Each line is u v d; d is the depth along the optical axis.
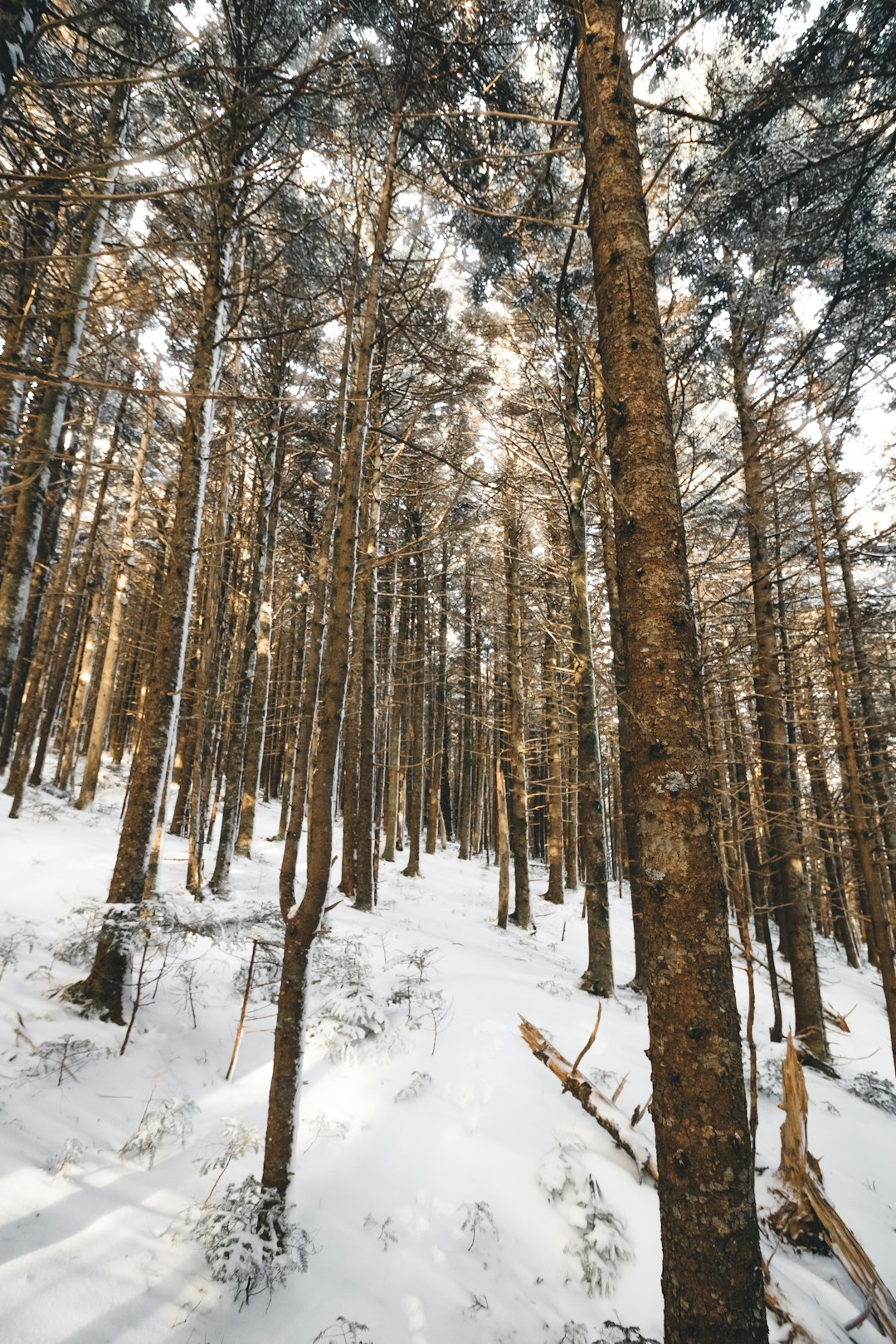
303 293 6.37
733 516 8.62
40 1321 2.74
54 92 4.28
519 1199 4.08
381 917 10.80
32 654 15.80
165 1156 3.90
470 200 4.90
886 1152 5.95
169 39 3.31
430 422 7.08
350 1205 3.96
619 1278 3.68
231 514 12.89
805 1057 8.12
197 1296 3.08
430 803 23.08
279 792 28.89
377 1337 3.14
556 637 10.30
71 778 16.83
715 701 6.04
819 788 10.91
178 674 5.99
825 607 6.02
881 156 3.55
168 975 5.77
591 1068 5.45
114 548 16.80
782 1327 3.37
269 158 3.93
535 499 9.23
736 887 3.74
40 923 6.43
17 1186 3.29
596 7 2.90
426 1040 5.61
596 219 2.73
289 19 4.30
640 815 2.24
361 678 12.73
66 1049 4.34
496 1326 3.35
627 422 2.50
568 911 16.67
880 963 5.22
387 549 14.05
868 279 4.16
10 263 2.15
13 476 4.73
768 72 3.72
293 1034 3.70
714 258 5.13
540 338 5.61
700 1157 1.89
